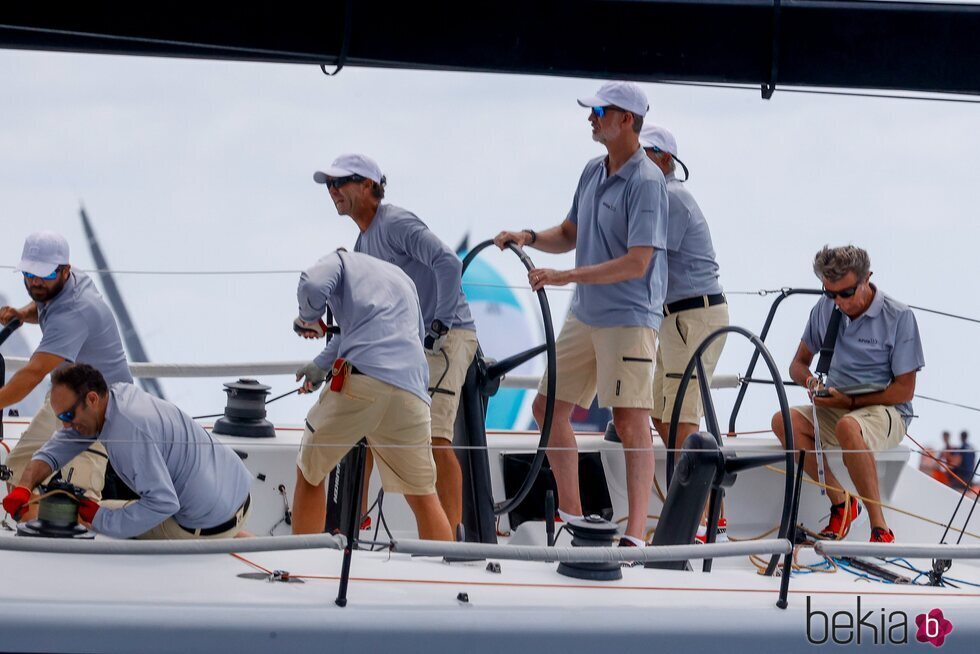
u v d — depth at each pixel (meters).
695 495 13.34
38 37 10.76
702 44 11.97
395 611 10.71
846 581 12.82
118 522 11.51
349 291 13.65
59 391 11.43
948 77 12.13
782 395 12.71
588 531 12.23
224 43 11.05
